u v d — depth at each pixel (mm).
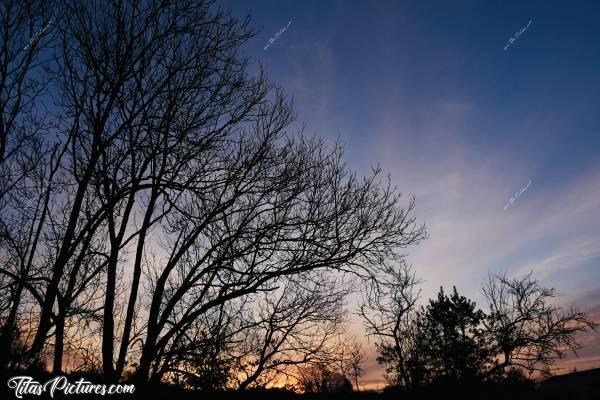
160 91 11656
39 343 9023
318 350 14500
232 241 12414
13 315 8953
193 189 11492
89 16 11258
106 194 11266
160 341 11258
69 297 9938
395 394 29859
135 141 11586
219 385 12250
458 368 30578
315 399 15977
